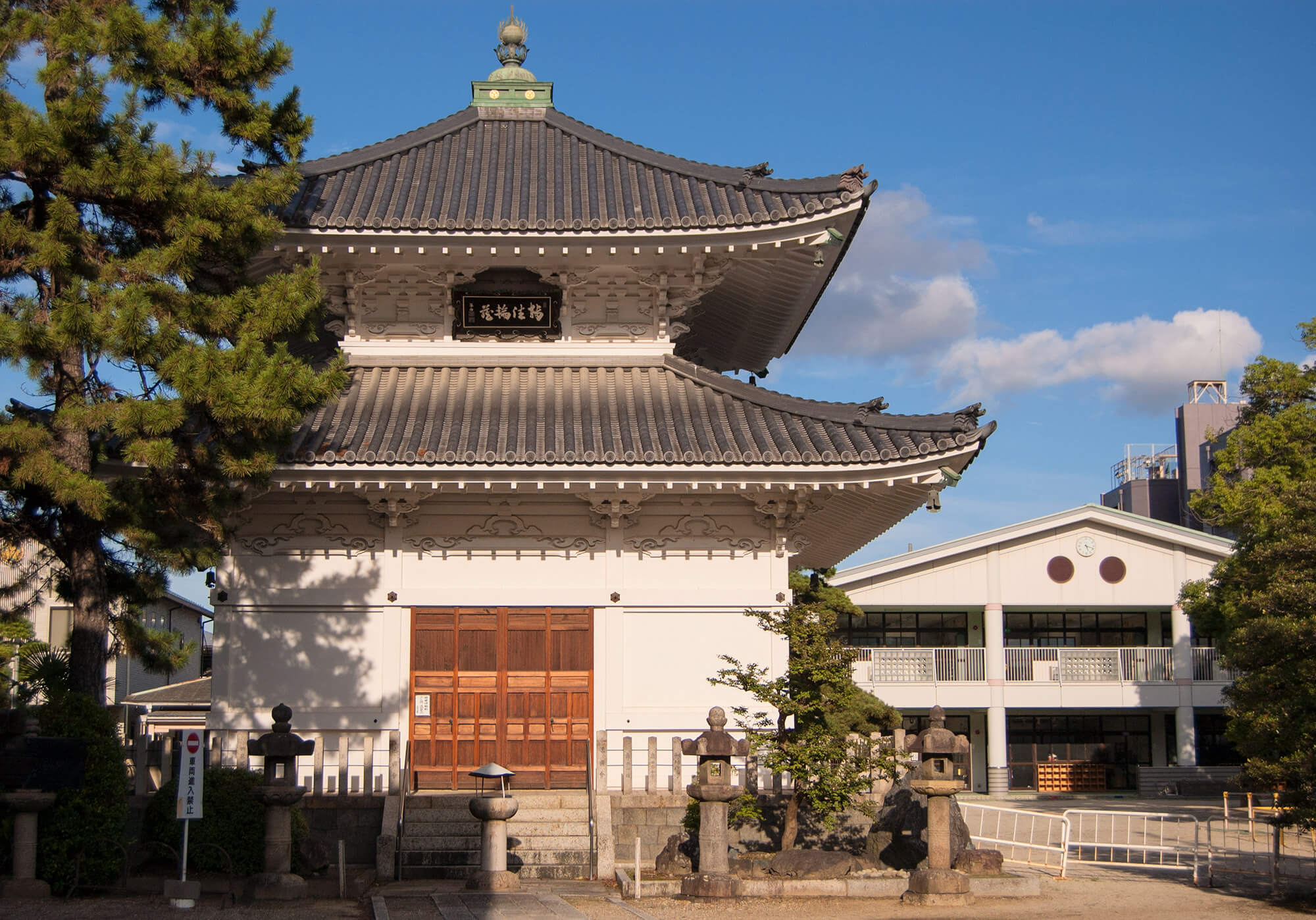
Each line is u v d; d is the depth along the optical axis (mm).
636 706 22828
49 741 16781
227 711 22359
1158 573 50656
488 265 24312
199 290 19734
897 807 20406
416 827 20562
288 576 22828
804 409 23219
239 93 19391
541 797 21578
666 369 24891
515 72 28594
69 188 17703
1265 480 35531
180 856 17531
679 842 20016
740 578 23219
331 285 24656
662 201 24969
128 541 18391
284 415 18078
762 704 22766
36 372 17281
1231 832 31938
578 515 23312
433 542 23094
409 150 27031
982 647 51625
